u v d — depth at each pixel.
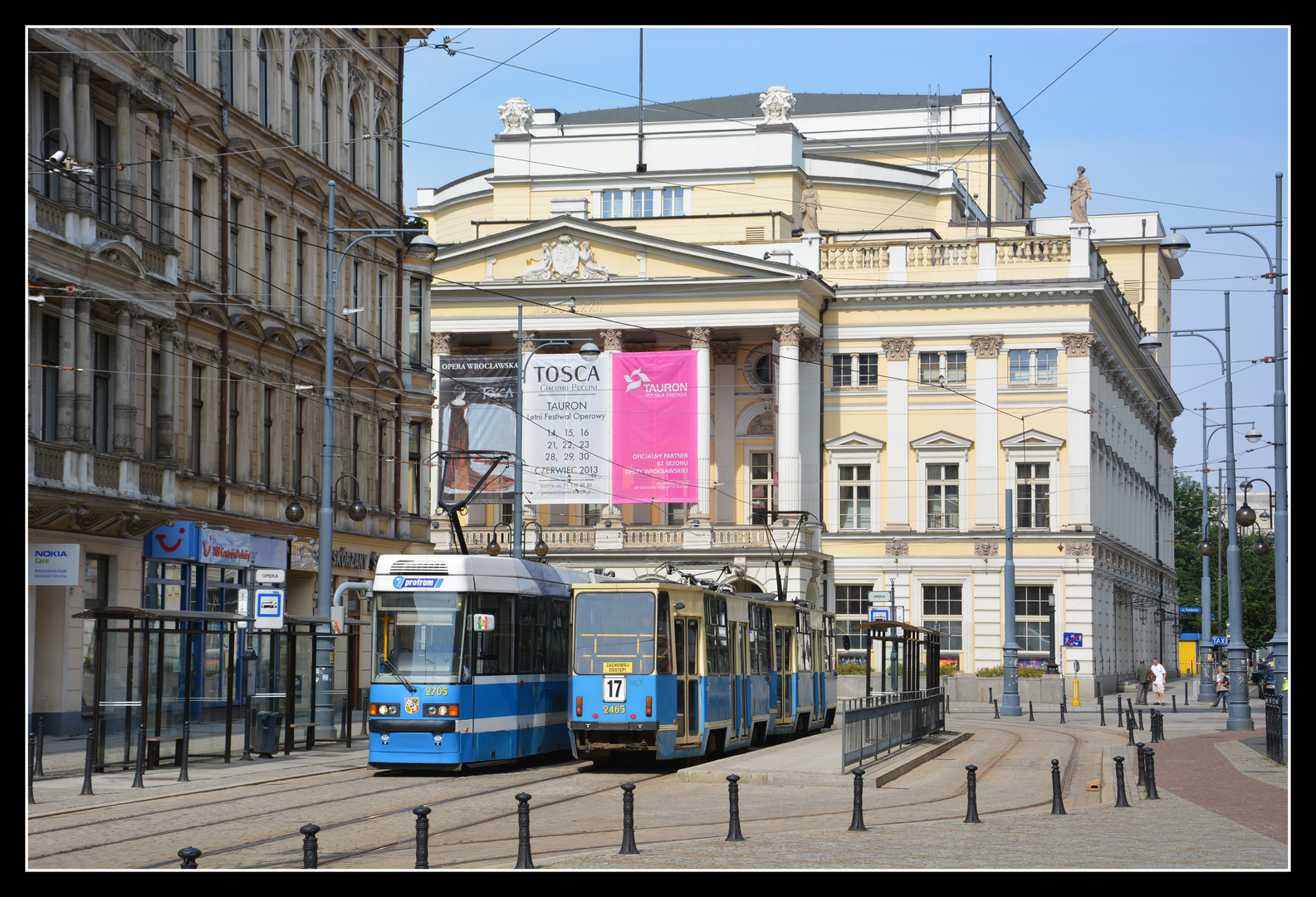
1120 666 83.75
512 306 77.50
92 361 33.31
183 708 28.25
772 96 83.94
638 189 84.75
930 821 21.00
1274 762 30.48
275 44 43.56
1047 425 75.62
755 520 74.69
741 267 75.31
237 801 23.02
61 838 18.91
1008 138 94.00
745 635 34.00
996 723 50.62
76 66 32.22
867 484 77.88
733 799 18.42
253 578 42.16
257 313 42.28
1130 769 30.14
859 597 77.00
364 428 50.00
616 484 71.12
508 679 28.84
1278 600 40.28
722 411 80.12
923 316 77.56
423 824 15.10
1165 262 106.50
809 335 77.12
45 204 30.88
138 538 35.97
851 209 86.38
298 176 44.72
